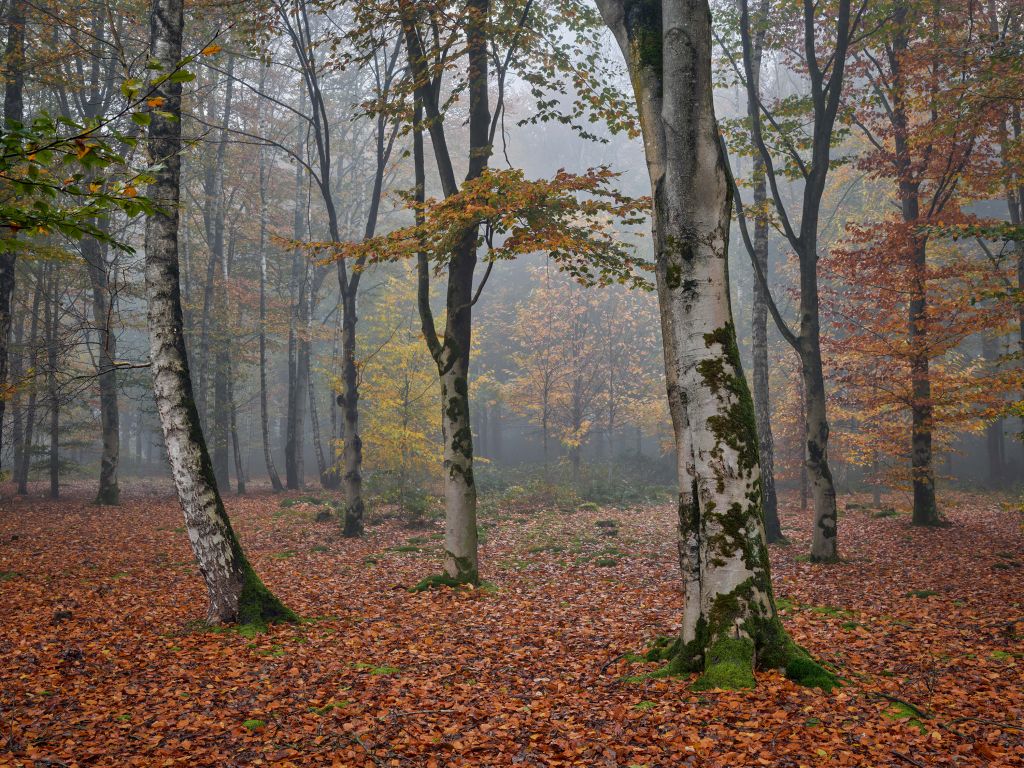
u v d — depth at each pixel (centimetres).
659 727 510
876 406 1745
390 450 2177
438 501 2316
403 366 2233
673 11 619
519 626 875
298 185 3061
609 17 715
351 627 867
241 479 2814
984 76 1270
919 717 518
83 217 405
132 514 2012
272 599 890
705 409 624
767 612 616
